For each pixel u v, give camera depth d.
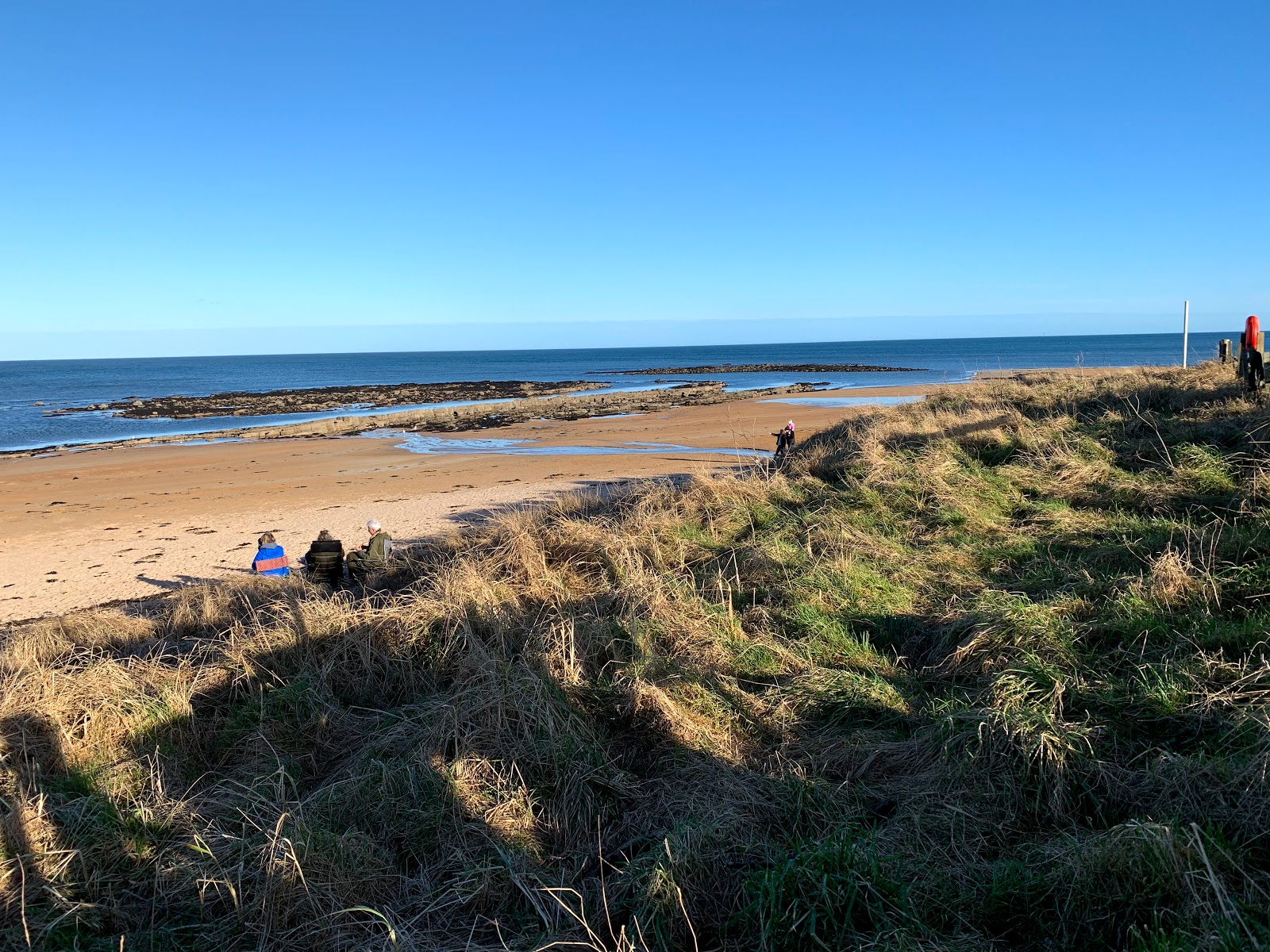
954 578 5.90
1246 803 2.96
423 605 5.71
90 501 16.98
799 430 26.88
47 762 4.18
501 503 14.91
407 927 2.93
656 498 9.74
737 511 8.66
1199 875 2.57
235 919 3.03
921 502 7.88
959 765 3.51
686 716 4.19
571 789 3.70
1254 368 9.23
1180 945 2.34
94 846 3.42
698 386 57.12
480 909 3.07
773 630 5.38
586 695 4.58
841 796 3.51
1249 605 4.53
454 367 144.75
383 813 3.64
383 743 4.21
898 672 4.70
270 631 5.77
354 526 13.42
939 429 11.13
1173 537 5.71
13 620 8.97
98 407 52.53
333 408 48.53
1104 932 2.59
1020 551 6.24
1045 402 12.06
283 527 13.60
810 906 2.70
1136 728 3.66
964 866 2.99
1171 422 9.09
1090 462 8.27
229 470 21.16
